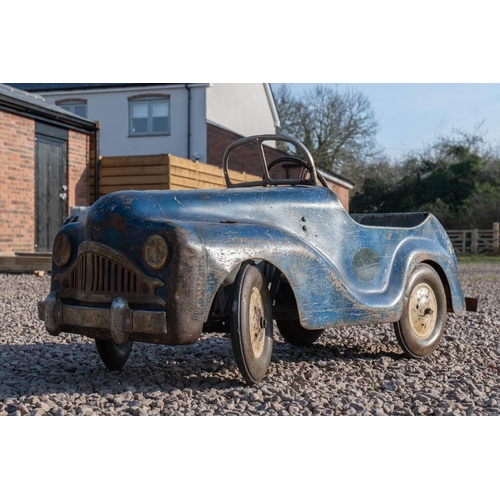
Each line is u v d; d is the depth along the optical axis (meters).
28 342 5.86
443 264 5.32
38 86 25.81
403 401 3.88
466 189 32.72
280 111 37.44
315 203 4.54
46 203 14.10
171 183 14.85
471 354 5.38
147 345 5.76
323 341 5.98
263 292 4.04
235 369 4.71
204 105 24.41
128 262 3.66
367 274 4.75
